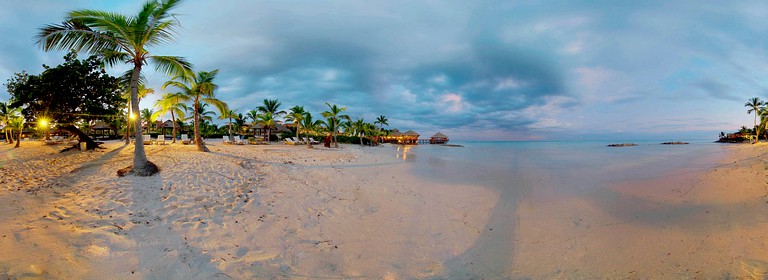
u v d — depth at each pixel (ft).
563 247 19.21
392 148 138.31
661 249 18.65
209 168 33.81
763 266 15.85
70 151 45.85
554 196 32.04
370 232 21.04
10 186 22.79
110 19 27.22
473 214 25.77
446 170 50.42
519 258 17.72
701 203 28.02
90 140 49.90
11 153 42.01
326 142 98.84
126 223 18.40
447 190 34.40
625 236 20.86
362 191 32.01
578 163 65.05
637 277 15.52
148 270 13.88
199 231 18.78
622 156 87.04
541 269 16.44
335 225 22.04
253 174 34.17
